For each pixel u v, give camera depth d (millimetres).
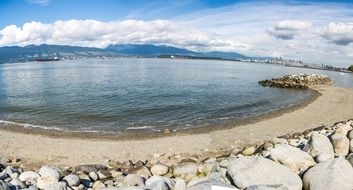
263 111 38719
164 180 11602
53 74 110188
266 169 9875
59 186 11453
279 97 52625
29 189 10906
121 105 41719
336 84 84250
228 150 21953
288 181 9523
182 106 41156
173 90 58875
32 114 36281
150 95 51656
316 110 38531
